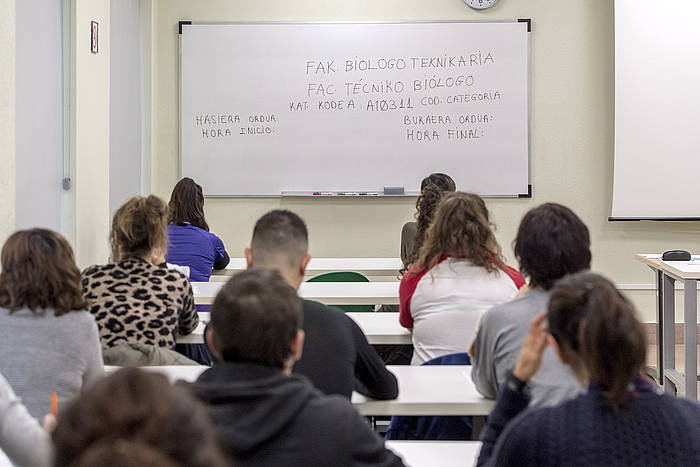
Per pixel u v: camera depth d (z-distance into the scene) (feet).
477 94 20.11
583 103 20.21
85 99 15.49
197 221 15.28
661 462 4.08
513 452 4.27
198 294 12.41
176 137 20.35
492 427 5.14
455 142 20.17
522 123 20.13
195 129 20.25
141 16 19.92
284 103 20.15
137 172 19.76
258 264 7.25
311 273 17.20
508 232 20.35
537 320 5.13
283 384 4.51
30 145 13.70
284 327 4.60
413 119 20.15
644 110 19.57
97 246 16.25
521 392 5.13
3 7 12.04
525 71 20.07
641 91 19.54
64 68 15.02
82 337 7.04
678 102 19.48
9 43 12.24
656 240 20.25
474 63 20.06
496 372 6.93
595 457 4.10
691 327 13.75
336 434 4.43
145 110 20.12
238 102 20.18
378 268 17.34
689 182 19.57
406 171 20.22
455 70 20.06
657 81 19.49
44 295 6.88
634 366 4.16
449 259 9.32
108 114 16.76
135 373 2.30
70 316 7.02
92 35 15.78
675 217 19.69
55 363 6.92
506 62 20.06
